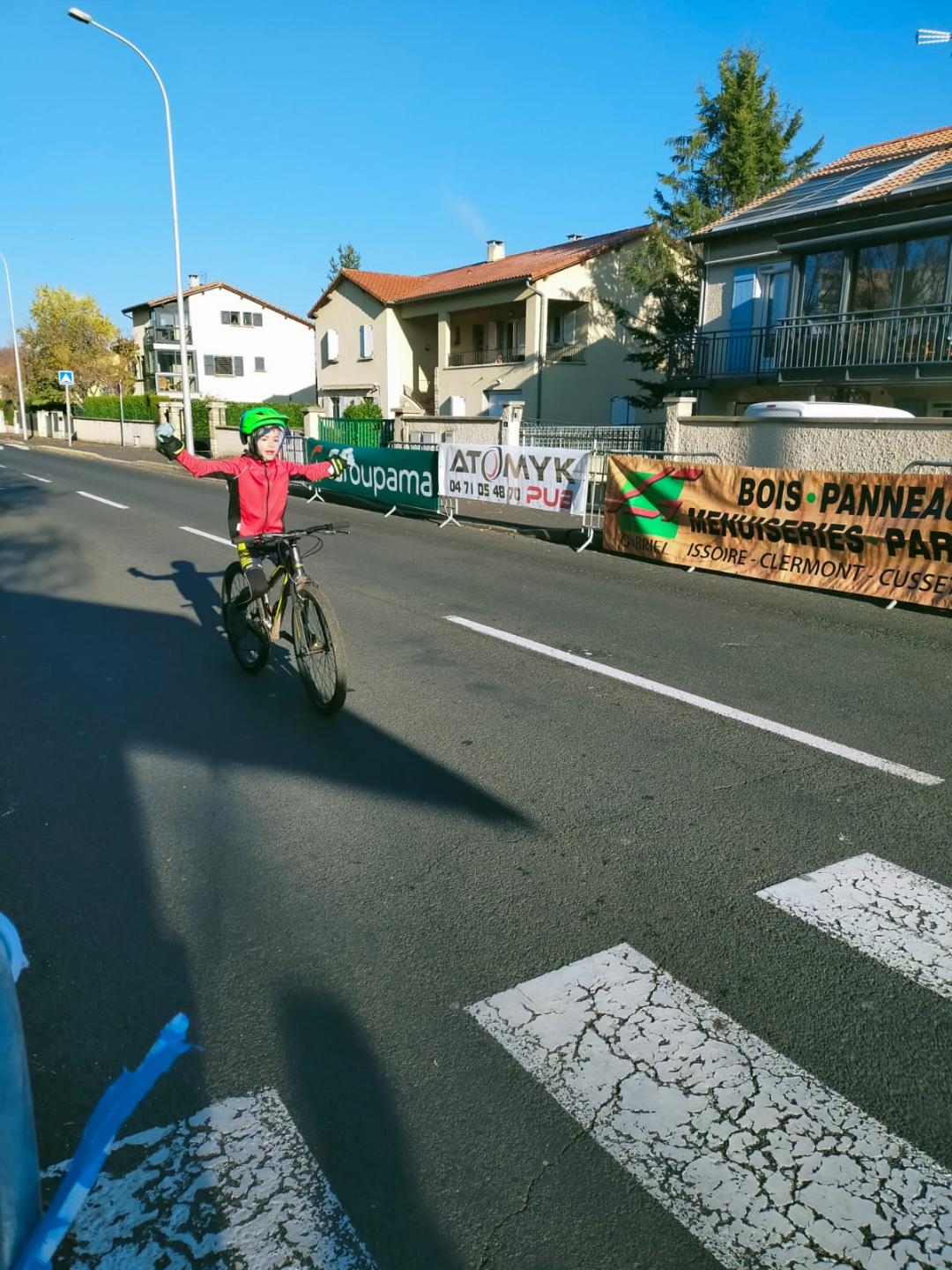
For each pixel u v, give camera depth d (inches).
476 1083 96.7
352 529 546.0
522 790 169.9
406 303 1393.9
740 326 864.9
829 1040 103.3
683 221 1066.7
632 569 421.7
